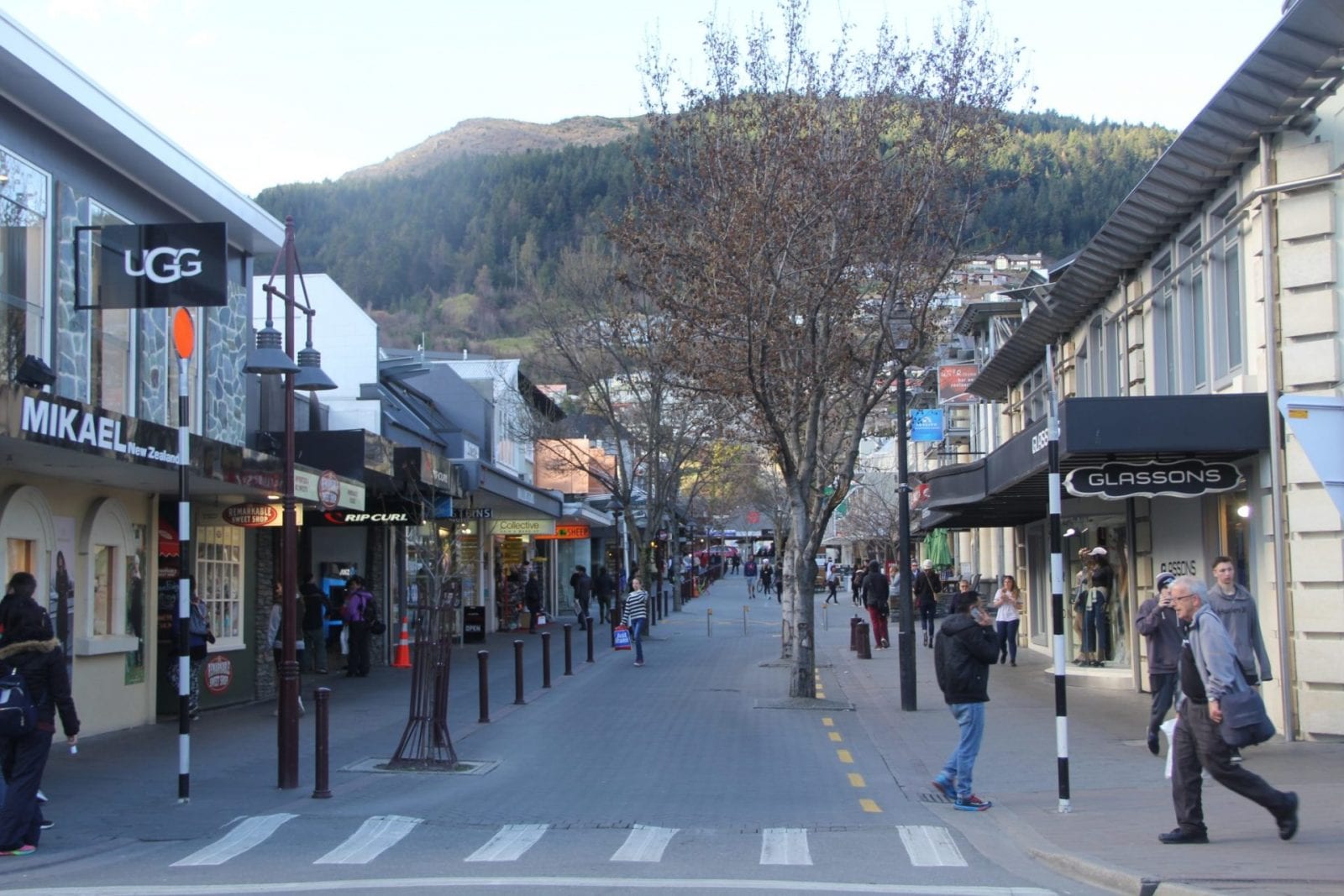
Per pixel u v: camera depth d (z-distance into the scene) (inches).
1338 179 541.6
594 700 818.2
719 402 1171.9
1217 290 642.8
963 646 449.4
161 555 709.3
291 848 389.4
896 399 859.4
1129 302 784.9
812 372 778.8
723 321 754.8
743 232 727.1
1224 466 602.9
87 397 599.5
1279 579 558.3
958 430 1680.6
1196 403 571.5
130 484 626.8
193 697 712.4
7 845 372.8
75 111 568.7
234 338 778.8
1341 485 299.4
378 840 401.1
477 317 4325.8
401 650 1081.4
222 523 724.0
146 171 649.6
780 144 744.3
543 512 1457.9
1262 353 578.2
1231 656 347.9
